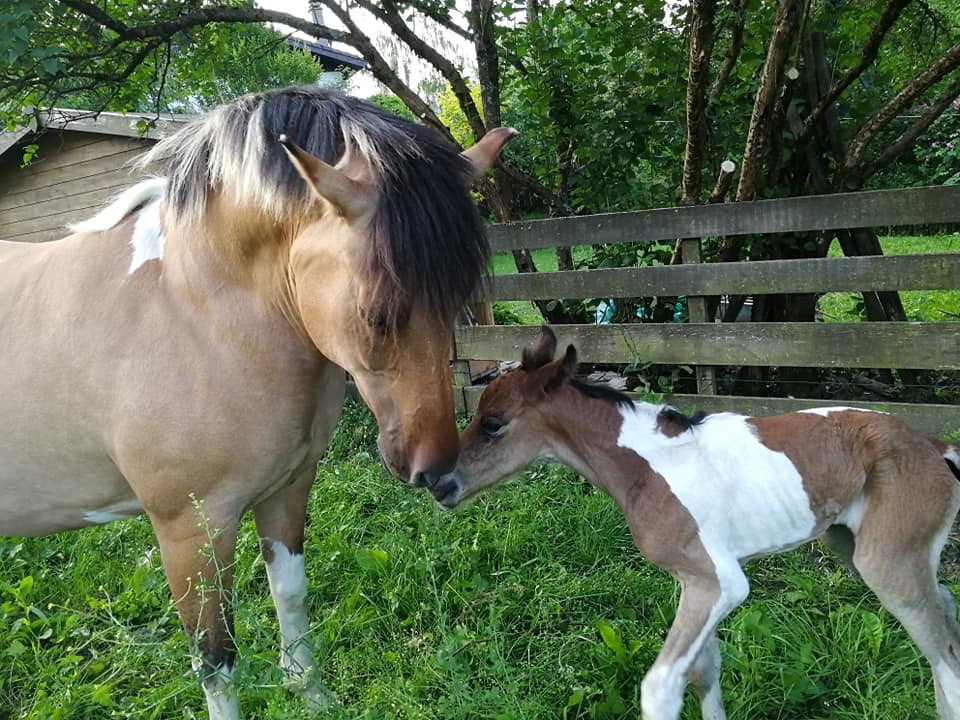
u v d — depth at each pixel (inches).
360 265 61.7
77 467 83.7
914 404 149.5
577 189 218.7
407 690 93.0
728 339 167.5
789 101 180.9
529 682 94.7
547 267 442.9
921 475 79.3
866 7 188.7
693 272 169.8
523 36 203.2
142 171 97.0
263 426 77.7
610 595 112.0
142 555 136.9
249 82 279.0
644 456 84.3
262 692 84.7
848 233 181.9
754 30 185.5
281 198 69.1
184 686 87.4
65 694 99.2
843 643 96.1
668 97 195.0
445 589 113.5
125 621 117.4
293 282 71.9
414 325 63.3
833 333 155.8
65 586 130.0
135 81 213.9
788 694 88.7
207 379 75.7
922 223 144.3
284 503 92.5
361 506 145.9
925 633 80.0
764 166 192.2
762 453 82.4
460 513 135.2
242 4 213.5
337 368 86.1
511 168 212.2
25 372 81.4
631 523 85.4
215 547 79.7
